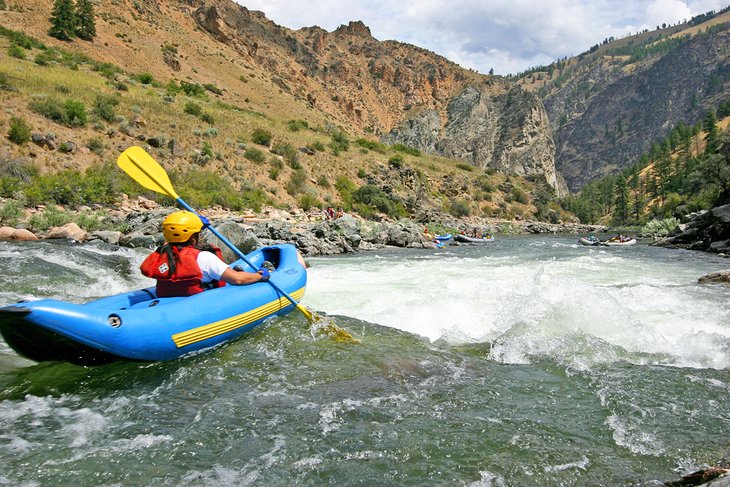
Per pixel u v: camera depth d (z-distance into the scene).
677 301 6.70
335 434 3.00
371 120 112.94
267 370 4.09
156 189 5.65
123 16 66.12
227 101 60.59
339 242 17.53
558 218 58.88
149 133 28.94
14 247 10.16
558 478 2.54
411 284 8.86
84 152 23.42
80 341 3.64
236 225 12.81
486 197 55.34
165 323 4.15
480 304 6.40
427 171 54.78
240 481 2.50
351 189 36.72
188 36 76.75
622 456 2.76
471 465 2.66
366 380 3.91
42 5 54.41
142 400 3.51
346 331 5.31
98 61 49.97
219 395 3.59
